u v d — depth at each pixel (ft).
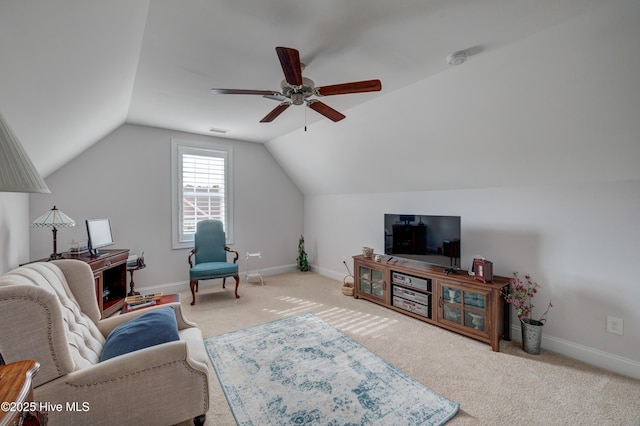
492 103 7.18
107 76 6.37
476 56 6.43
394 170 11.44
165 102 9.53
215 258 13.26
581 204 7.31
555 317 7.76
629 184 6.59
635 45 4.96
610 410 5.40
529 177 8.13
